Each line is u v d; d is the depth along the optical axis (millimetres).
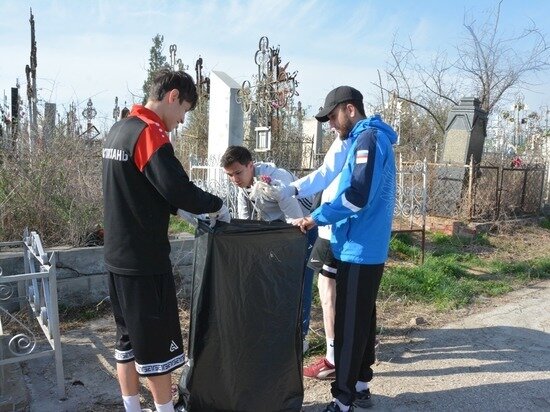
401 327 4637
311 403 3252
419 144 15023
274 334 2744
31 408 3029
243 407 2771
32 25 9156
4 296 4273
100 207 5137
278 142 11820
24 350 3639
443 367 3824
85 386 3318
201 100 12945
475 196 9211
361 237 2861
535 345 4293
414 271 6059
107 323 4379
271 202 3467
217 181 7203
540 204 10930
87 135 5969
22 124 5664
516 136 16438
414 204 7879
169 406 2645
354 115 2949
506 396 3391
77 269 4574
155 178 2324
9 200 5059
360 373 3195
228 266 2680
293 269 2748
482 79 15508
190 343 2736
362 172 2699
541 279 6590
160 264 2484
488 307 5316
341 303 2939
